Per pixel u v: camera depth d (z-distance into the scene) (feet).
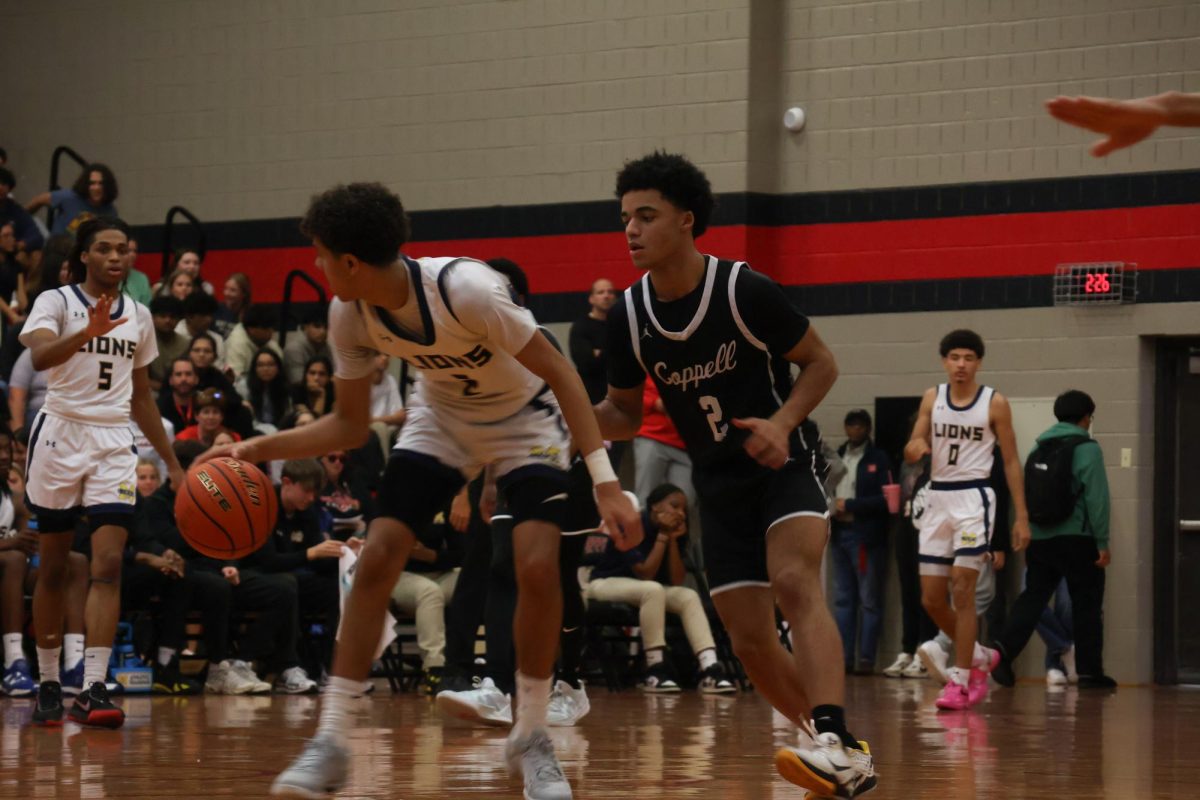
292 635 47.34
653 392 60.29
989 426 43.55
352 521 51.19
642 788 23.25
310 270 70.08
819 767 19.35
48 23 74.54
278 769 25.25
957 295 62.34
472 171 67.67
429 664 47.52
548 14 66.54
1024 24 61.57
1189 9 59.26
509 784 23.48
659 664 51.11
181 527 21.84
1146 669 59.52
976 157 62.13
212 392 48.93
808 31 64.39
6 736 31.30
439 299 18.76
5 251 60.13
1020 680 61.16
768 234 64.49
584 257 65.72
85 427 33.37
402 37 68.95
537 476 20.34
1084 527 55.47
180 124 72.49
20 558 43.42
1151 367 60.44
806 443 21.43
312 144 70.33
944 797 22.31
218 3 71.97
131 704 41.14
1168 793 23.09
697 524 60.80
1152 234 59.77
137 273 60.29
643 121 65.00
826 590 62.75
